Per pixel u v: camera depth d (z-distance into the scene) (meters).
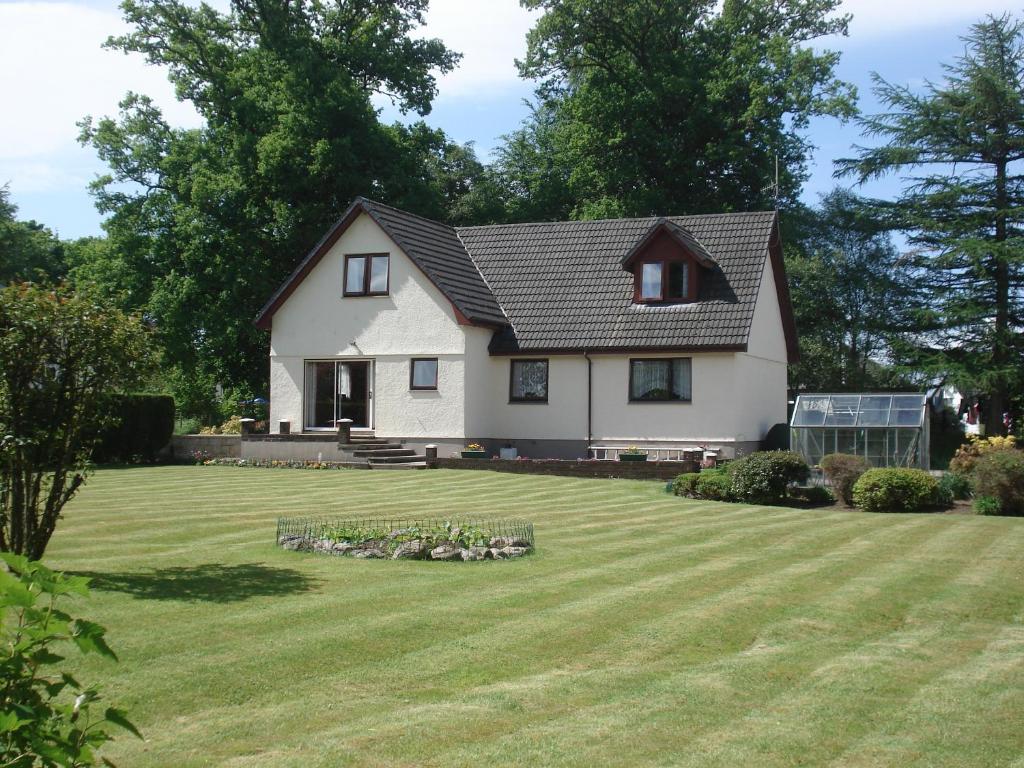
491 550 14.18
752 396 32.34
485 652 9.29
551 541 15.88
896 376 46.41
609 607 11.07
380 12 48.12
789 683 8.53
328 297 33.72
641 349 30.83
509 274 35.09
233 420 40.88
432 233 35.28
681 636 10.00
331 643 9.43
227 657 8.93
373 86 47.91
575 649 9.48
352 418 33.47
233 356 44.41
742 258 32.19
